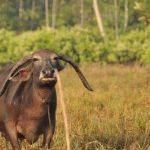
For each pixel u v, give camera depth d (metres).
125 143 15.49
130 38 57.47
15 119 13.52
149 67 44.09
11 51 55.16
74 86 28.67
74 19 105.69
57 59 12.69
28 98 13.15
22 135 13.77
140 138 16.19
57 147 14.88
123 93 26.58
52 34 55.25
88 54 54.72
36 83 12.73
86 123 17.73
